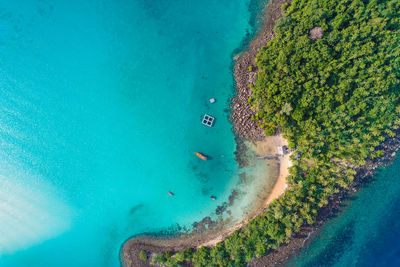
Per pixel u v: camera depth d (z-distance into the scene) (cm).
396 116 4334
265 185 4894
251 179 4938
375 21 3912
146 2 5088
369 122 4334
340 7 4144
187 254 4628
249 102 4828
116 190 5078
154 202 5031
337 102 4312
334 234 4816
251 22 4978
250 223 4588
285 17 4400
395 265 4750
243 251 4412
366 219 4847
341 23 4106
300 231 4747
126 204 5062
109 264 5028
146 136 5066
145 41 5084
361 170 4728
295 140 4631
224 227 4903
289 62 4284
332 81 4269
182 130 5031
